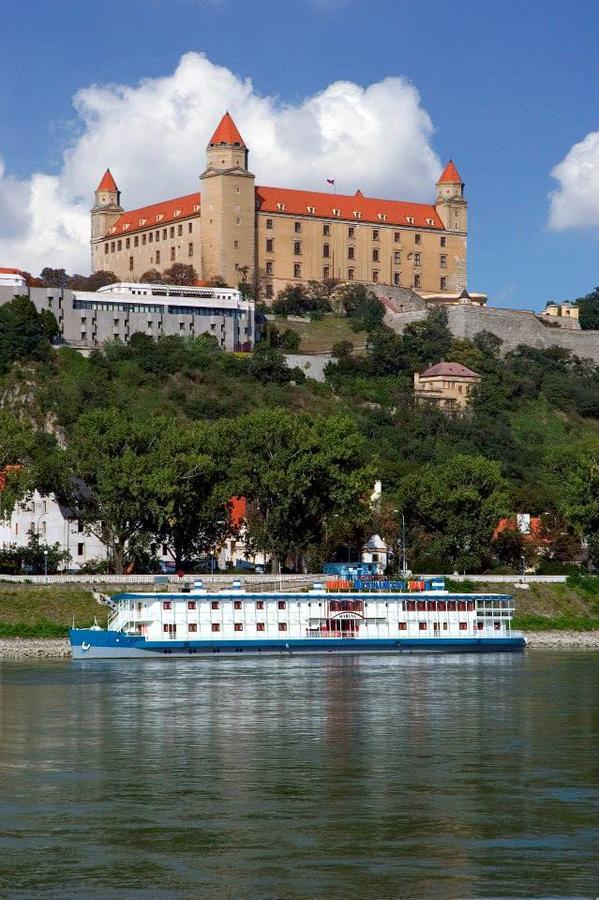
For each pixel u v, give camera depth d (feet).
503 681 577.02
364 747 413.39
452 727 450.71
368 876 277.44
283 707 496.64
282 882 273.95
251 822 318.24
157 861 287.28
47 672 609.42
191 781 363.15
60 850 294.87
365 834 307.78
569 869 281.95
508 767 382.01
